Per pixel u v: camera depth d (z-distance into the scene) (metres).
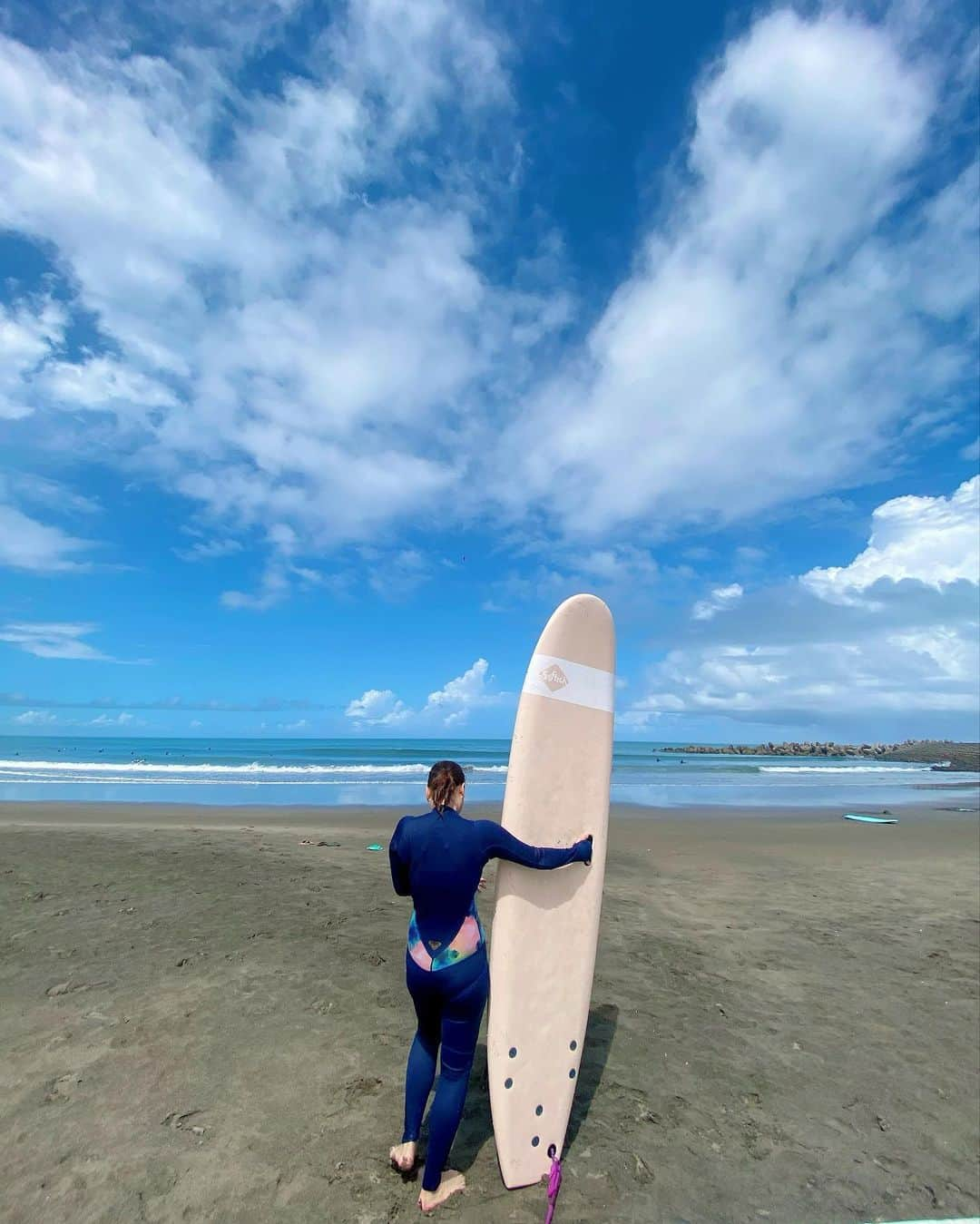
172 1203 2.30
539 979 2.69
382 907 5.64
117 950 4.45
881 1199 2.53
